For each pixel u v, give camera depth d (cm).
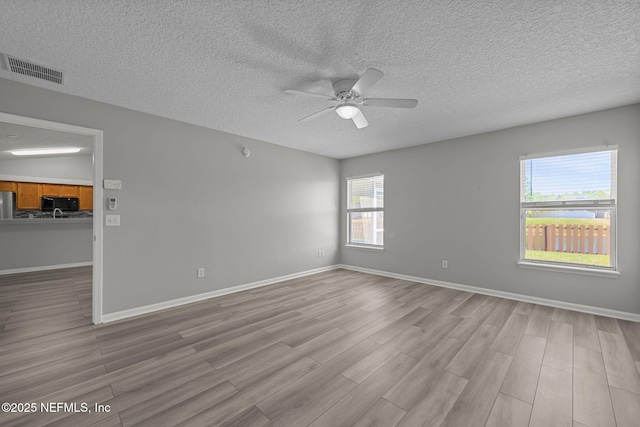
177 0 152
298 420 154
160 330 268
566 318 297
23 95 246
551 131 338
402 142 444
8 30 176
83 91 264
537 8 159
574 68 224
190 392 177
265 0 153
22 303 341
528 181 358
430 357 219
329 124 358
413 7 158
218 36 185
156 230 326
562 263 336
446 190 426
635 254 289
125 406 164
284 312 318
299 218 496
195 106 301
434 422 152
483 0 153
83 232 579
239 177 407
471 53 204
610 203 305
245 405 165
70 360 213
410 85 253
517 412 159
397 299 364
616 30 177
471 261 401
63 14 162
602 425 150
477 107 302
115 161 296
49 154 543
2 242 497
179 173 345
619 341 244
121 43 192
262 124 359
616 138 299
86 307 328
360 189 550
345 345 239
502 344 240
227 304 345
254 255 425
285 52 203
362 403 167
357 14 164
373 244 529
